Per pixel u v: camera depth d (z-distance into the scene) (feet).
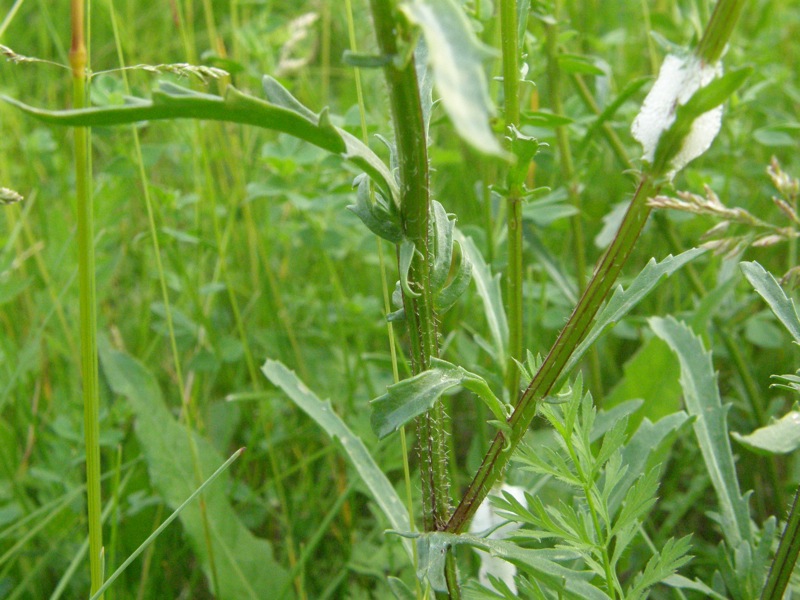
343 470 0.97
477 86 0.29
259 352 1.12
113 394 1.00
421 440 0.49
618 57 1.36
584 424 0.49
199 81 0.46
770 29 1.41
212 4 1.66
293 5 1.58
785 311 0.51
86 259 0.50
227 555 0.81
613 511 0.61
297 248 1.27
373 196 0.45
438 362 0.44
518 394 0.62
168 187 1.26
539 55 0.89
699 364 0.68
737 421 0.95
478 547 0.47
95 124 0.38
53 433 0.96
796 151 1.26
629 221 0.43
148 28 1.59
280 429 1.03
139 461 0.91
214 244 1.04
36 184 1.10
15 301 1.16
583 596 0.46
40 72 1.42
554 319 1.04
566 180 0.92
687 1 0.89
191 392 1.02
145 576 0.83
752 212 1.13
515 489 0.64
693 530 0.92
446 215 0.47
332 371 1.07
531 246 0.92
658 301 1.12
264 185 1.02
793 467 0.87
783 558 0.50
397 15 0.38
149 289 1.14
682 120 0.40
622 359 1.12
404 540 0.64
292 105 0.42
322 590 0.89
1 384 0.99
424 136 0.41
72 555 0.86
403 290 0.43
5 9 1.54
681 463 0.86
